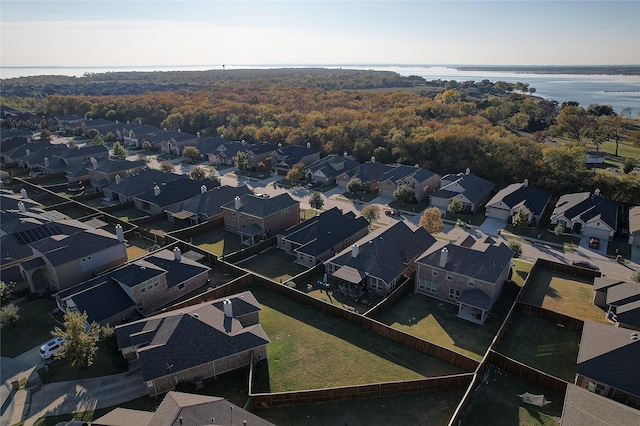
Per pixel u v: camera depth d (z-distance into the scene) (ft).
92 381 108.37
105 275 143.64
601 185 242.99
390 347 122.83
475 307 135.03
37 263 152.97
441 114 453.99
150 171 265.13
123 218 228.84
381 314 141.28
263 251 189.37
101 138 398.62
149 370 101.40
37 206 223.10
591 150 365.61
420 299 151.12
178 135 392.27
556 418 96.27
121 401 101.81
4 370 112.78
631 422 83.87
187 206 223.10
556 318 134.62
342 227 191.83
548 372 113.91
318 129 380.58
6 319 126.62
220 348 109.29
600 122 414.82
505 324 129.29
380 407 100.53
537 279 163.43
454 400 102.32
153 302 141.59
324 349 121.70
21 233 172.96
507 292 153.89
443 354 116.67
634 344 102.06
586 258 182.91
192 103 551.18
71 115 538.47
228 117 463.42
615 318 128.36
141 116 522.47
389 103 531.50
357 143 342.03
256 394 99.50
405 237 172.86
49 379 109.29
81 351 107.55
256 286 156.46
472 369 111.86
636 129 463.83
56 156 322.96
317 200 237.04
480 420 95.35
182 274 151.12
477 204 239.71
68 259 152.25
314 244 176.14
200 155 363.97
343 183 287.28
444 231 212.43
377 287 152.76
